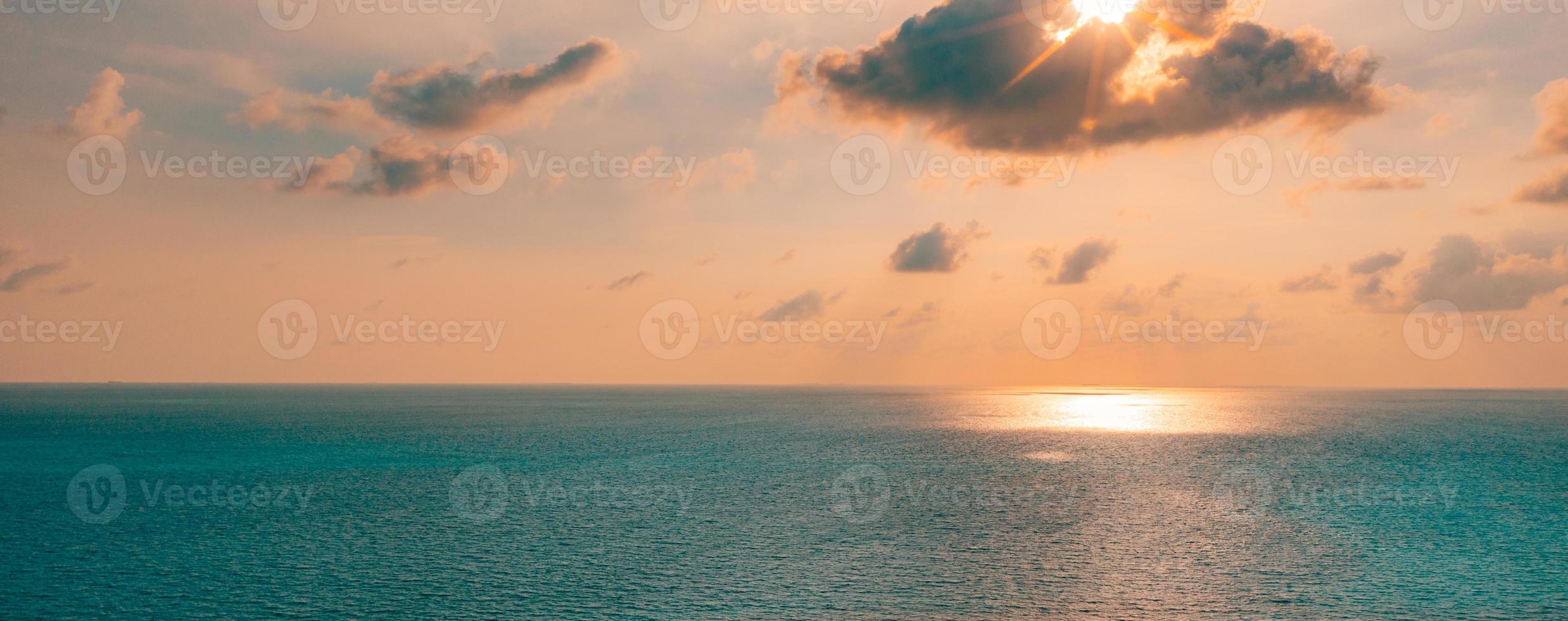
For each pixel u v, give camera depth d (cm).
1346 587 4281
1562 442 12175
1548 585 4309
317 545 5078
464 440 11975
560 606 3962
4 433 12950
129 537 5303
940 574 4475
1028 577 4444
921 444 11588
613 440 12044
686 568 4566
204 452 10100
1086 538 5291
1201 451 10638
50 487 7256
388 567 4600
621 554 4869
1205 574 4506
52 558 4788
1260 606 4000
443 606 3947
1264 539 5281
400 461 9175
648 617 3819
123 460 9269
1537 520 5909
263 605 3962
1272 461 9550
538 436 12694
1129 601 4072
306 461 9150
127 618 3784
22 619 3772
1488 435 13450
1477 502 6694
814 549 4997
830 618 3828
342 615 3841
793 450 10581
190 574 4450
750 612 3894
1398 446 11444
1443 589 4269
